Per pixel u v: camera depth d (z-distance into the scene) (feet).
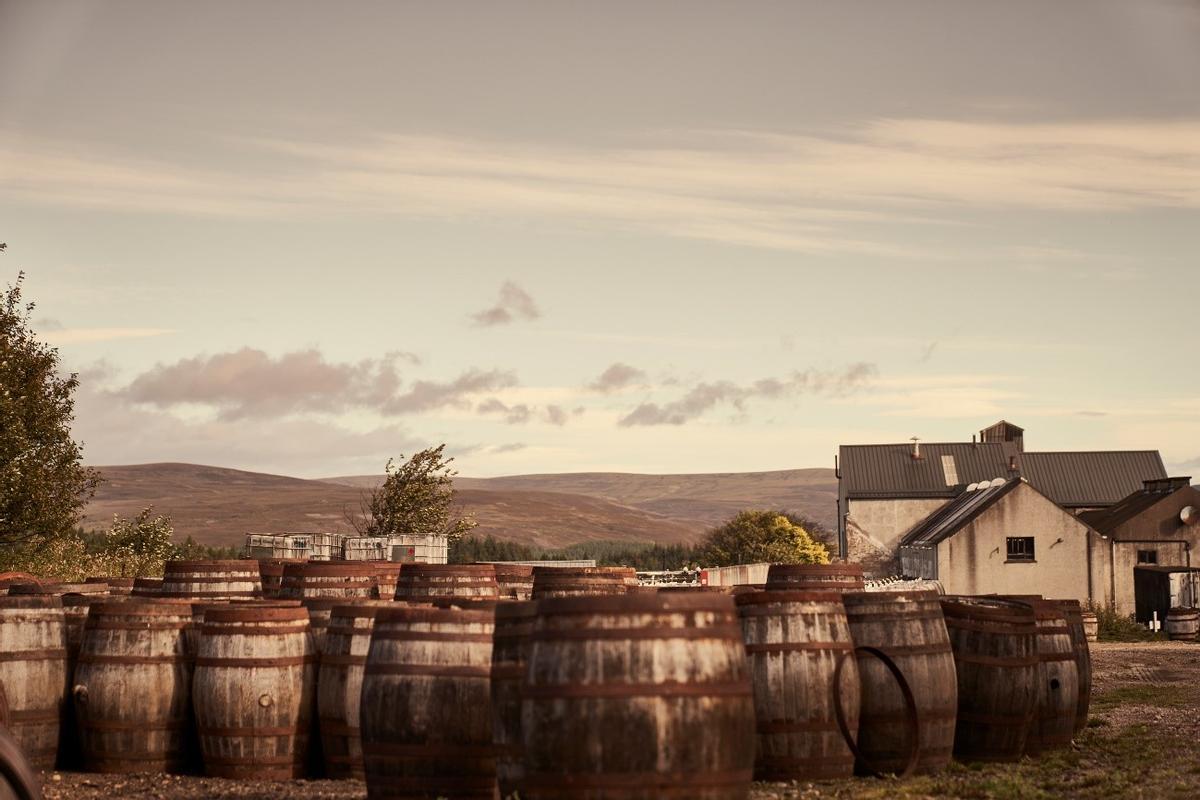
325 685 50.31
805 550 311.27
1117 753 58.44
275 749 50.60
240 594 68.49
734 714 34.19
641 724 33.40
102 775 51.93
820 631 47.67
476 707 43.29
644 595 34.19
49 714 52.85
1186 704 82.58
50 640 53.26
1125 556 231.09
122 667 52.16
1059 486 308.60
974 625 53.52
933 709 49.93
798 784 46.85
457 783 43.16
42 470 121.08
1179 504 233.76
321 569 67.82
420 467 183.42
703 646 34.06
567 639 34.22
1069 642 59.26
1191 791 47.01
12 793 37.06
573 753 33.63
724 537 330.13
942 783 47.24
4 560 122.21
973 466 308.81
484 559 384.27
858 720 48.78
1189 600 213.25
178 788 48.85
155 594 68.49
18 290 128.77
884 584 149.69
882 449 313.12
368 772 44.16
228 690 50.39
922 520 299.38
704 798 33.55
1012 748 53.78
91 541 164.35
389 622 44.27
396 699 43.42
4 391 119.85
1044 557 230.89
